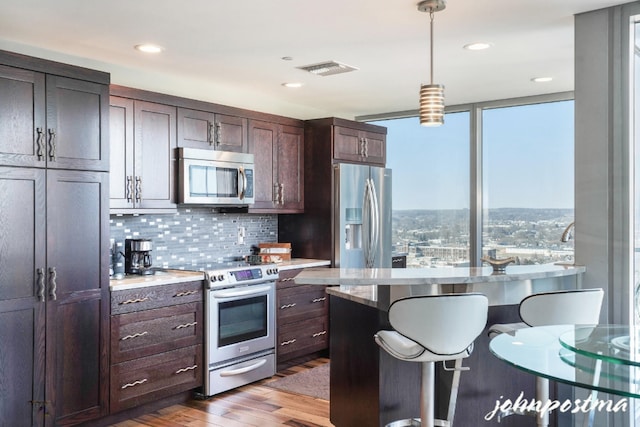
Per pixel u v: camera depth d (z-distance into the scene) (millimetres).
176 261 4852
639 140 3115
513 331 2504
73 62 4066
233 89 5223
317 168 5523
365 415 3074
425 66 4398
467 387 3041
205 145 4641
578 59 3232
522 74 4656
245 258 5332
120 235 4410
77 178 3506
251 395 4309
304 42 3760
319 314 5328
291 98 5664
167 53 4023
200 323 4207
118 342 3695
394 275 2908
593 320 2752
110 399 3656
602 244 3150
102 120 3645
